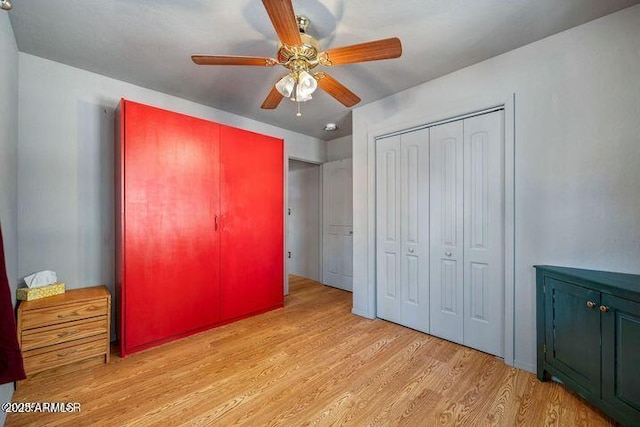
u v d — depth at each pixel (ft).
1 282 3.41
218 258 8.91
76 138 7.53
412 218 8.73
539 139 6.23
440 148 8.04
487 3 5.09
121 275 7.06
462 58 6.93
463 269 7.61
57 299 6.41
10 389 5.21
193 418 4.91
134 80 8.17
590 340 4.95
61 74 7.29
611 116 5.43
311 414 5.02
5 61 5.29
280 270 10.78
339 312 10.37
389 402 5.34
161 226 7.70
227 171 9.16
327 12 5.29
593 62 5.60
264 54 6.82
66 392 5.59
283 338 8.13
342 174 13.80
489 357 7.00
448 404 5.28
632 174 5.25
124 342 7.03
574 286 5.26
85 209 7.66
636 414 4.25
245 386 5.83
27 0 5.00
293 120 11.66
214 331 8.62
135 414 4.99
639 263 5.19
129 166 7.16
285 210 12.90
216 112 10.37
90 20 5.59
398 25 5.69
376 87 8.51
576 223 5.80
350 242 13.35
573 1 5.06
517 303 6.52
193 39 6.23
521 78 6.46
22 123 6.77
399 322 9.10
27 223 6.84
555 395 5.51
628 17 5.25
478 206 7.31
